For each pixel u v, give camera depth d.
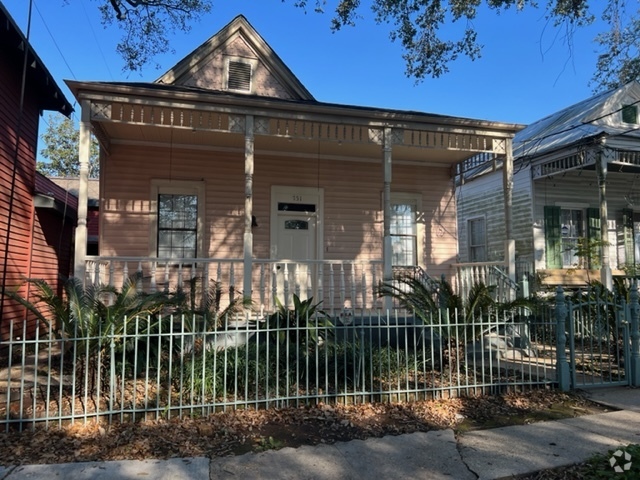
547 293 11.25
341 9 9.47
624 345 6.43
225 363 5.04
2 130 7.90
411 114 8.61
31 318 9.18
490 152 9.30
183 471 3.69
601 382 6.25
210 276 9.83
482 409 5.34
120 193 9.60
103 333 4.84
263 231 10.34
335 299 10.55
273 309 8.30
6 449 4.01
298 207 10.66
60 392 4.50
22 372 4.44
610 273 10.86
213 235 10.01
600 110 13.52
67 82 7.12
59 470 3.65
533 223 12.98
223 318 7.05
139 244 9.62
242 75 11.21
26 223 9.07
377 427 4.76
